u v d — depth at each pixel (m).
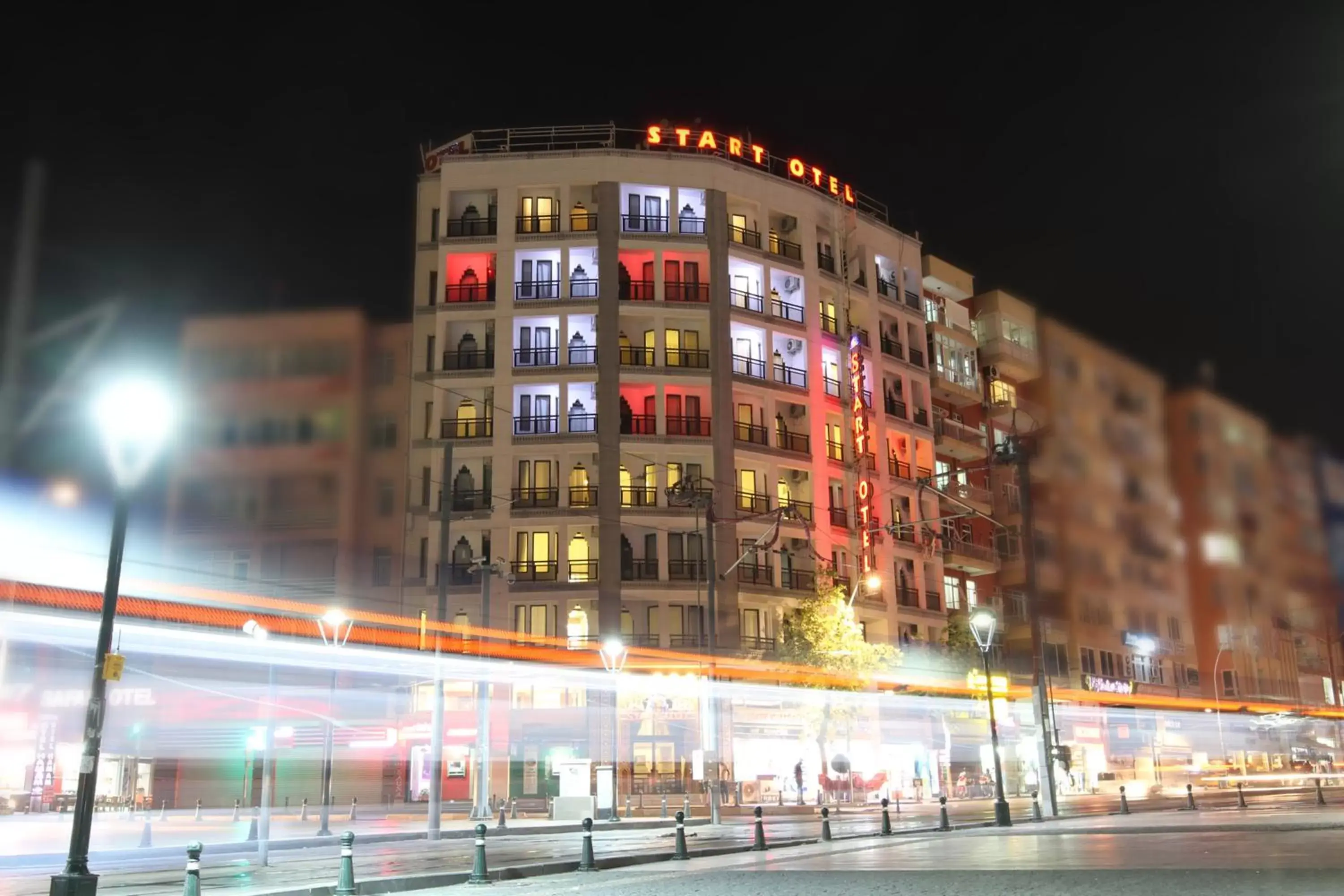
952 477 76.38
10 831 33.75
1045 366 83.75
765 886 14.59
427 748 54.53
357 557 59.88
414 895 15.88
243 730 50.41
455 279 62.53
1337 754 98.75
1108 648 81.44
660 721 56.25
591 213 63.28
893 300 73.56
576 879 17.84
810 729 51.41
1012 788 64.69
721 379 61.94
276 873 19.81
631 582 58.06
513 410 60.06
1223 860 15.73
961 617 65.44
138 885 17.56
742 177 66.00
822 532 63.91
